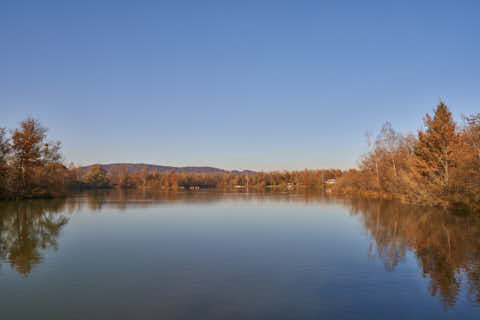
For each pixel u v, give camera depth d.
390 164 57.03
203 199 61.19
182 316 8.84
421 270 13.09
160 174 168.75
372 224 25.78
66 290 10.88
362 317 8.83
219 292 10.74
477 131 30.41
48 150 51.62
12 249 17.17
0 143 44.75
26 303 9.76
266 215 33.03
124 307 9.45
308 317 8.83
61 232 22.61
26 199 50.56
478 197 29.81
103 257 15.47
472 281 11.70
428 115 39.47
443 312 9.13
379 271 13.03
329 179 172.88
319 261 14.66
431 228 23.11
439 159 36.38
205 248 17.48
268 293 10.61
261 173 190.38
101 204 46.81
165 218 30.59
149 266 13.87
